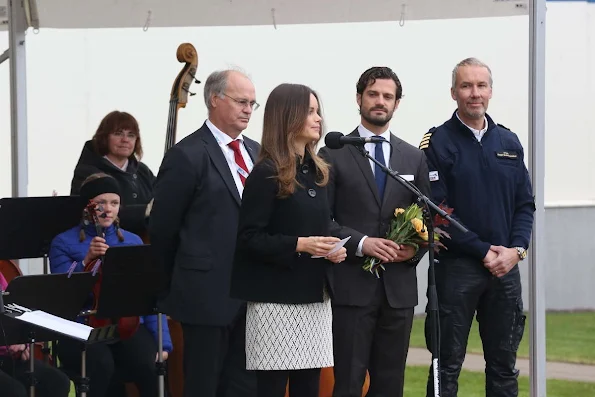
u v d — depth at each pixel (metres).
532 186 12.57
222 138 10.84
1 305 9.31
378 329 11.05
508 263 11.61
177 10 15.26
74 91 20.16
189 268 10.38
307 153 9.34
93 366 11.55
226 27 20.39
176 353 12.38
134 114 20.30
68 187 20.23
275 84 20.80
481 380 17.11
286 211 9.10
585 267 24.36
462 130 11.96
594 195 24.50
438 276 11.81
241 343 10.84
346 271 10.88
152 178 15.00
